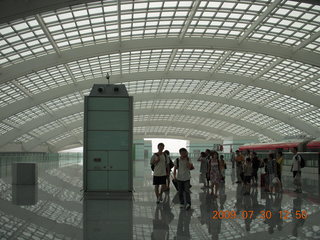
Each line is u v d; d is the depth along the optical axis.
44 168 31.09
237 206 10.73
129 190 14.18
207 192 14.84
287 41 37.47
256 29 34.97
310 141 34.59
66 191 14.62
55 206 10.49
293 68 45.25
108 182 14.22
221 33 36.44
